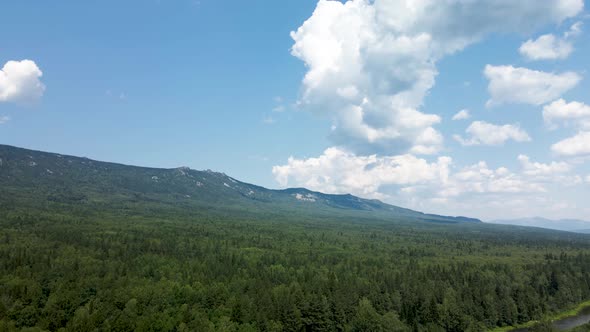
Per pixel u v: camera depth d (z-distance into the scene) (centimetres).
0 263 19600
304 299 18412
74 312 16338
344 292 19725
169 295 17988
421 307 19688
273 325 16700
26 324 15588
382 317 18050
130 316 16100
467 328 18900
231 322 16188
